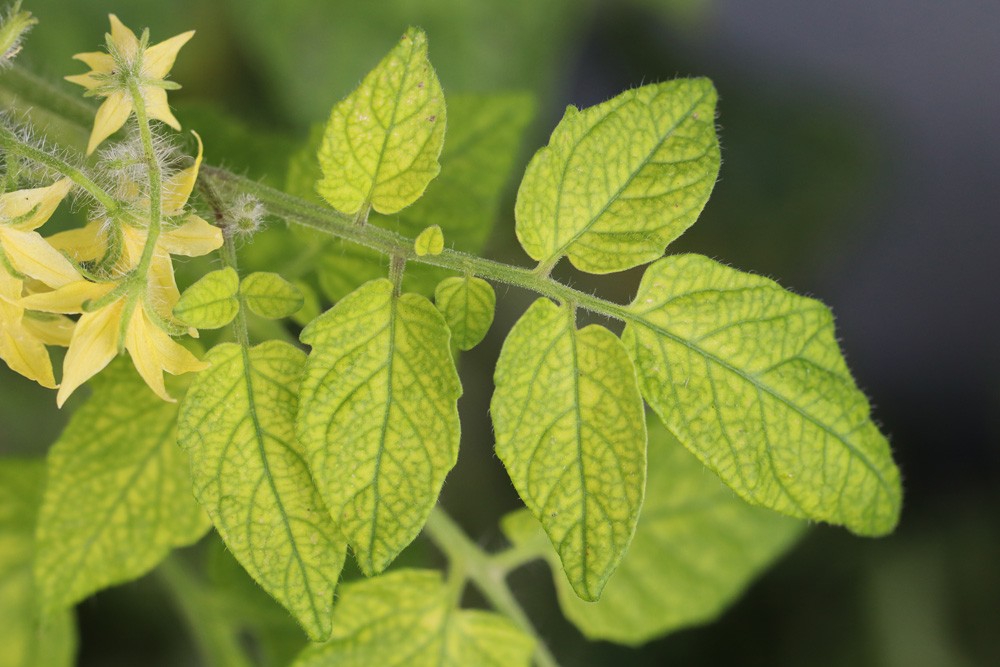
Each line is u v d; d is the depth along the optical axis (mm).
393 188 406
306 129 690
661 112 409
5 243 393
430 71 401
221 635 500
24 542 492
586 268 411
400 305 401
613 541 401
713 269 412
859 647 746
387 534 396
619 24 838
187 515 440
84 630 653
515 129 475
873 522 417
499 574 481
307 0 689
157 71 404
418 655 466
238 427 400
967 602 751
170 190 401
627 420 403
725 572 503
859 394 416
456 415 398
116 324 395
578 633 734
